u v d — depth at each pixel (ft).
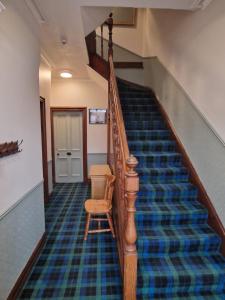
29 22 6.75
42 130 11.91
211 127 7.10
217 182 6.91
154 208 7.76
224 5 6.14
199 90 7.86
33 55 7.45
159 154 9.79
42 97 11.35
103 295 6.19
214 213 7.10
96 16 7.14
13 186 5.77
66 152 16.74
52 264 7.43
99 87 15.80
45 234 8.84
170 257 6.64
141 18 15.51
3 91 5.17
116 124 8.00
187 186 8.45
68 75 13.28
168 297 5.98
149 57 14.58
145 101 13.44
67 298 6.07
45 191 12.66
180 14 9.36
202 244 6.75
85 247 8.44
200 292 6.11
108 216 9.12
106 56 15.79
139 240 6.64
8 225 5.45
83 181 17.04
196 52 7.97
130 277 5.42
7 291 5.46
